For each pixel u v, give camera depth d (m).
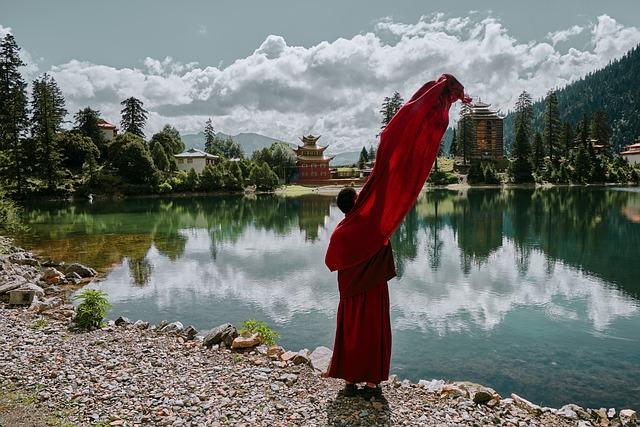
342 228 5.41
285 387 5.90
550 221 34.72
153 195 69.38
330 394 5.72
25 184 58.19
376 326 5.46
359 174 106.62
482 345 9.98
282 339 10.23
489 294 14.38
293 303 13.24
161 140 99.31
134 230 31.39
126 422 4.88
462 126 100.00
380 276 5.45
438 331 10.90
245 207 52.66
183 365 6.65
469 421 5.23
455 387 6.29
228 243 25.70
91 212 45.25
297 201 62.84
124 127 95.88
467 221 35.69
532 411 5.97
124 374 6.17
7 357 6.70
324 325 11.21
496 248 23.53
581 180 84.88
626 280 16.30
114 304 13.12
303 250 23.34
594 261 20.00
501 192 72.00
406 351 9.62
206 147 141.88
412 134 5.20
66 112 73.31
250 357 7.07
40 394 5.47
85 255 21.56
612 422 6.11
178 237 28.03
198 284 15.70
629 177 86.50
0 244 20.98
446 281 16.22
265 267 18.86
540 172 88.94
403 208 5.37
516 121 107.56
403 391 6.02
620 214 38.53
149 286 15.41
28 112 61.28
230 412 5.14
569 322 11.60
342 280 5.51
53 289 14.06
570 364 8.98
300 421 5.00
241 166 86.94
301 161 102.69
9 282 11.75
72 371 6.23
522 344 10.05
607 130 107.19
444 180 85.62
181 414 5.08
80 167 70.56
